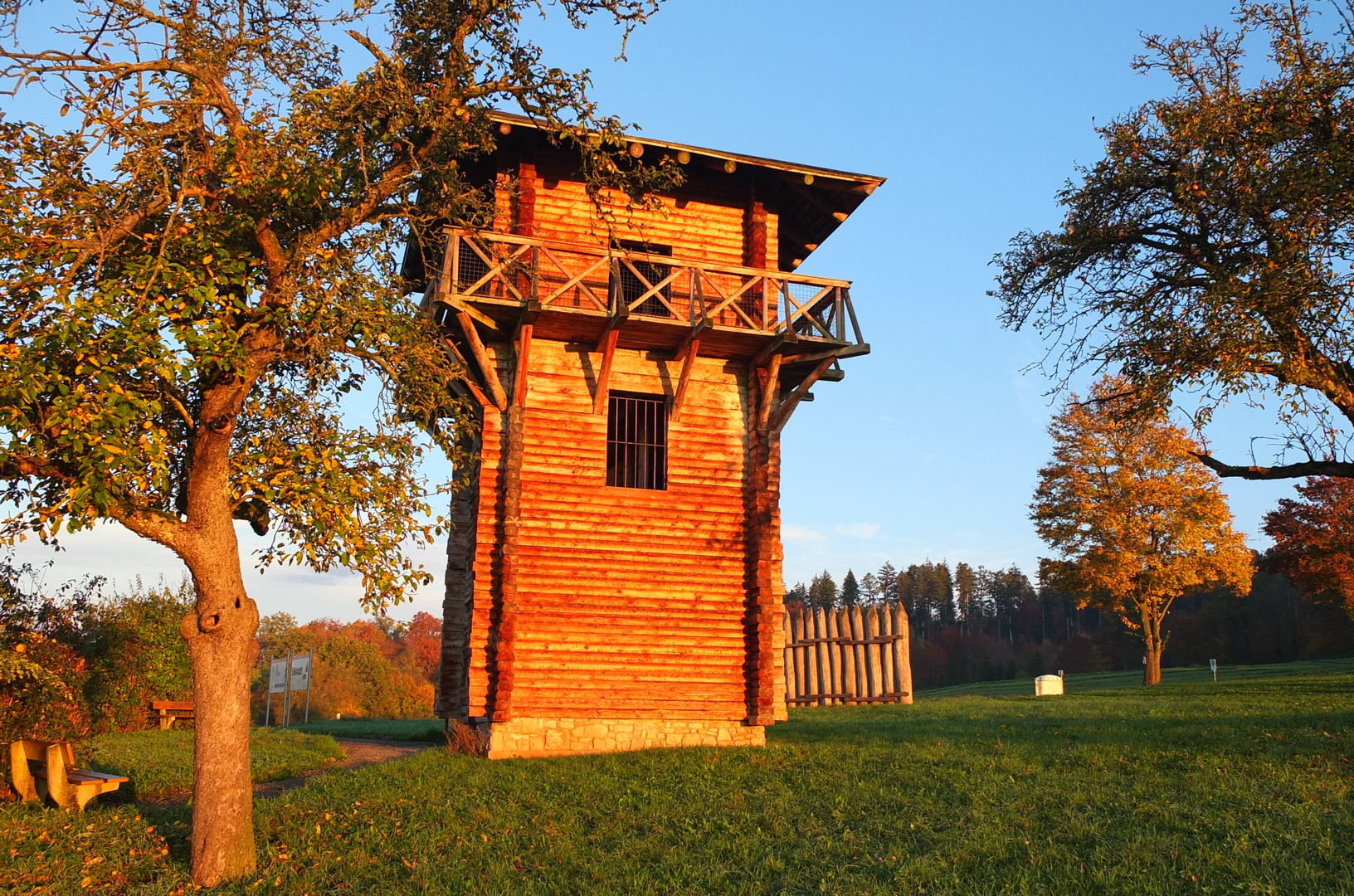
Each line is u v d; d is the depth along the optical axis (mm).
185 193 9180
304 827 10828
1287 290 12047
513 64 11336
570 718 15867
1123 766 12320
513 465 16250
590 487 16734
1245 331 12109
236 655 9539
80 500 7586
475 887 8805
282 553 9922
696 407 17656
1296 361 12125
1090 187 14859
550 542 16359
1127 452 32531
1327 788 10289
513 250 17109
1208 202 13414
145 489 8422
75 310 7898
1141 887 7727
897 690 27859
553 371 17031
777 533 17672
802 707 27078
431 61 11359
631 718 16156
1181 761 12359
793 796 11586
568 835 10445
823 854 9305
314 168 9570
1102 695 26562
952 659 94812
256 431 10664
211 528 9438
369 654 57688
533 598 16094
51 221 8711
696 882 8711
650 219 18094
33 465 8625
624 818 10984
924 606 117000
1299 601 75750
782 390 18812
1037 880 8047
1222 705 20188
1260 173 12680
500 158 17438
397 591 10117
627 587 16578
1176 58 14414
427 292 17141
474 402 16781
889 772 12641
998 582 119375
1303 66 13086
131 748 17906
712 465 17484
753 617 16984
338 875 9328
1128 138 14516
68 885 8945
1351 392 12523
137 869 9492
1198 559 32562
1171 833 9125
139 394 8305
